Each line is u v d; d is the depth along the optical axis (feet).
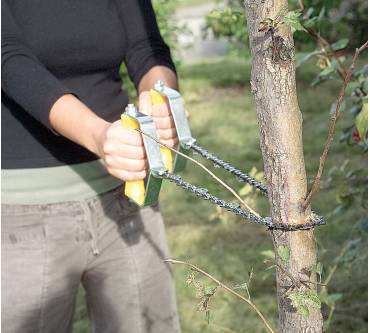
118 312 6.56
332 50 7.54
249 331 10.43
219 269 12.53
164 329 6.75
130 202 6.49
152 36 6.82
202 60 37.65
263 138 4.20
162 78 6.64
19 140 6.12
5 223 6.16
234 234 14.02
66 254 6.21
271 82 4.08
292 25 3.92
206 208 15.53
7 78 5.74
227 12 6.86
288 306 4.36
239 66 34.27
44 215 6.15
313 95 26.04
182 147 5.39
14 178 6.13
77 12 6.22
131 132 5.00
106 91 6.52
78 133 5.48
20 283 6.11
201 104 27.04
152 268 6.62
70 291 6.33
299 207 4.22
